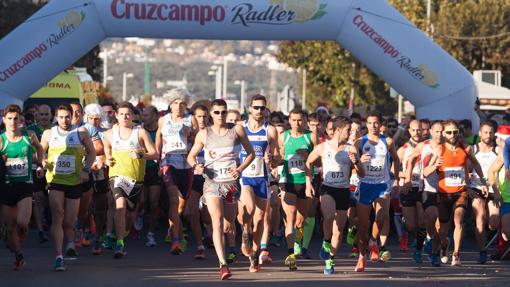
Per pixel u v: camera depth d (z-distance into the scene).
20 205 27.97
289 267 30.02
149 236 36.91
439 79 45.81
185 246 35.59
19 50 44.44
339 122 28.66
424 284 26.83
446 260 32.69
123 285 25.98
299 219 32.41
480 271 30.41
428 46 45.81
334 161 28.59
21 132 28.09
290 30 45.44
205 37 45.56
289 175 31.36
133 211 33.19
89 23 44.81
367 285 26.45
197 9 44.69
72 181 29.44
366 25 45.44
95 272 28.69
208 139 27.69
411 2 112.88
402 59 45.59
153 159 32.12
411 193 33.41
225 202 29.09
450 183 31.52
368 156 29.20
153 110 37.78
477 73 75.19
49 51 44.62
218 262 31.80
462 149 31.61
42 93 56.38
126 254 33.84
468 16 107.06
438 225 32.56
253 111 30.47
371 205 30.03
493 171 32.88
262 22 45.06
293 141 31.41
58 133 29.31
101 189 33.94
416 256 32.81
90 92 69.19
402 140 45.47
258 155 30.05
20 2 96.00
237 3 44.81
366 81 125.19
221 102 27.62
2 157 27.83
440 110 45.94
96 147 34.19
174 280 27.08
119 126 32.06
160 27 44.97
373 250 32.88
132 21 44.81
